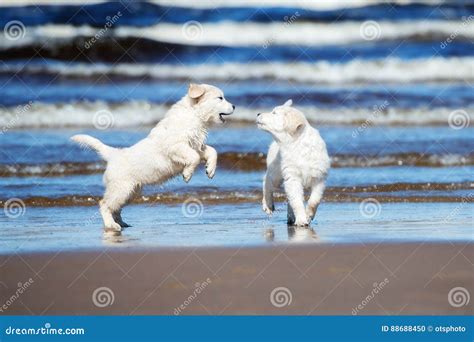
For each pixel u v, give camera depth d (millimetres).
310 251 9023
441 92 20953
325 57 23578
